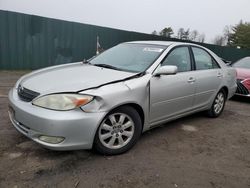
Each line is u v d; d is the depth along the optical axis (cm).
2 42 920
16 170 298
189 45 481
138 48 452
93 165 322
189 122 519
